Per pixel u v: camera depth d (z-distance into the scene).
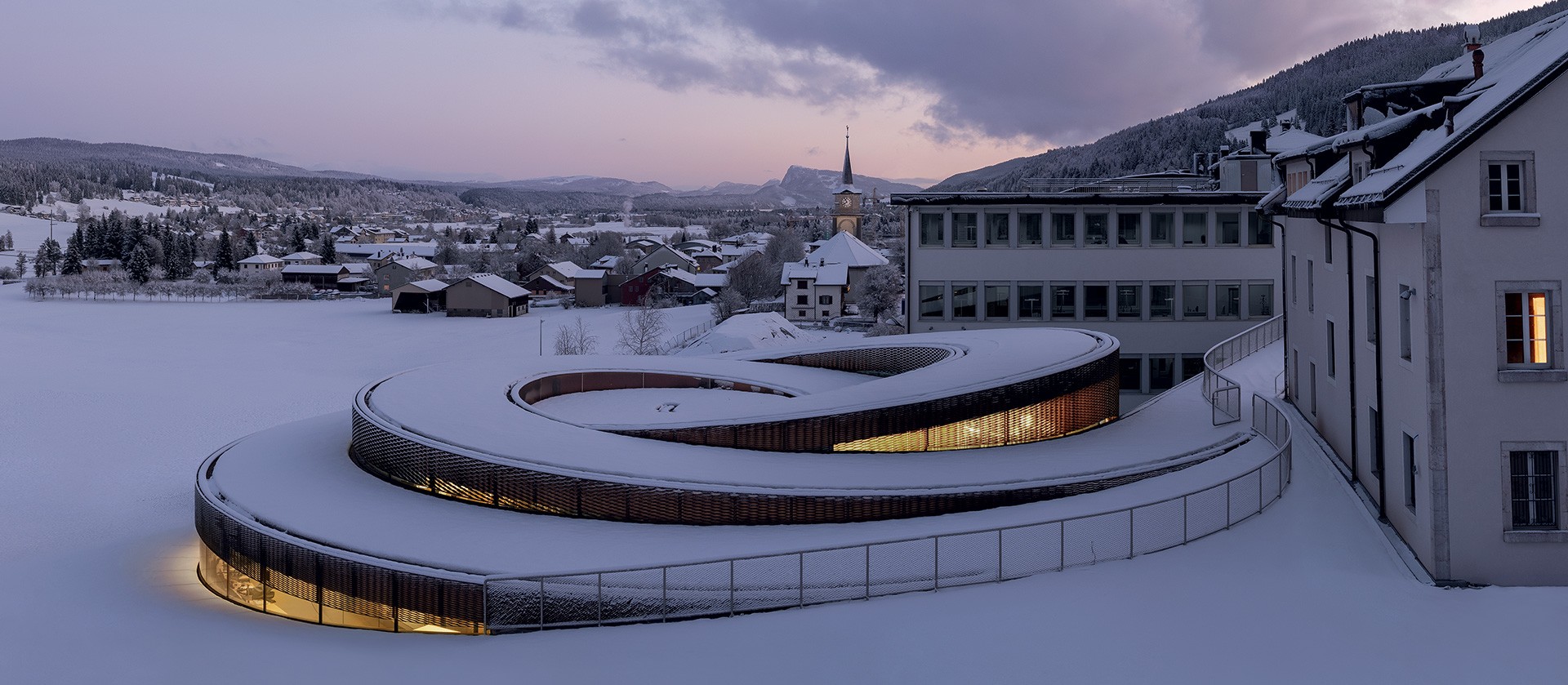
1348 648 18.02
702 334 119.62
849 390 34.44
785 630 20.09
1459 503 21.05
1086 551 23.02
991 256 55.69
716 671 18.31
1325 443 31.41
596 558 23.59
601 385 42.94
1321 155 31.56
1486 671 16.98
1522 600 19.88
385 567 23.52
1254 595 20.47
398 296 168.12
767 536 25.00
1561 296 20.78
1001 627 19.41
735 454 30.41
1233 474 27.36
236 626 24.53
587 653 19.72
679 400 40.41
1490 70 26.98
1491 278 20.88
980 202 55.47
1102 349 37.81
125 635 23.50
